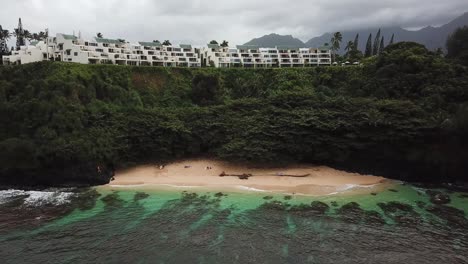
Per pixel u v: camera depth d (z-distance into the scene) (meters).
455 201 55.41
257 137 72.00
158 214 51.53
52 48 114.69
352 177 67.50
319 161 72.56
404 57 82.19
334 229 46.41
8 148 63.50
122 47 125.06
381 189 61.31
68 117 68.00
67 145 63.94
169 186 63.41
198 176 68.19
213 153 76.88
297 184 63.31
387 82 80.12
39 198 58.47
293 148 70.06
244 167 71.69
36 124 66.62
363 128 68.12
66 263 38.75
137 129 72.88
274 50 143.00
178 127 74.81
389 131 65.50
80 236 44.91
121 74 92.56
